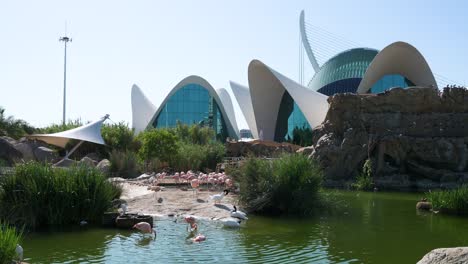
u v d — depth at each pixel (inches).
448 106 1284.4
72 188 615.2
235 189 857.5
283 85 2130.9
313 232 566.3
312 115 2089.1
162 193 841.5
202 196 805.9
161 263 414.9
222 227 596.1
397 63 2116.1
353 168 1238.9
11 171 633.0
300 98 2100.1
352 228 599.5
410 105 1295.5
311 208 708.0
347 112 1320.1
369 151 1235.2
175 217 664.4
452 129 1248.2
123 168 1209.4
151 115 2628.0
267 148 1668.3
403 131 1262.3
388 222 643.5
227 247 480.7
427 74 2063.2
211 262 418.3
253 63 2175.2
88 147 1557.6
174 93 2588.6
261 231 572.1
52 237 529.0
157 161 1358.3
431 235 555.5
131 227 583.8
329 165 1242.0
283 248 476.7
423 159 1206.9
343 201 848.3
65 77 2374.5
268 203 709.3
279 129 2389.3
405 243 507.2
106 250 466.3
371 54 2593.5
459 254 291.6
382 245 494.9
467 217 693.9
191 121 2603.3
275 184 705.6
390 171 1216.8
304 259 432.1
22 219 578.2
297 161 732.7
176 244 494.9
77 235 541.0
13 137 1572.3
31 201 583.8
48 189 601.6
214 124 2615.7
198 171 1375.5
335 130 1334.9
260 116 2379.4
